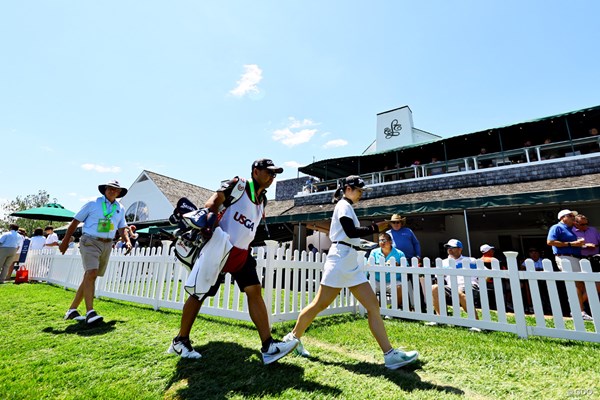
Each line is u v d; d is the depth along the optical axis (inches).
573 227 205.8
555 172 377.7
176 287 192.4
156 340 121.0
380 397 75.3
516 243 486.3
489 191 376.5
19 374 84.5
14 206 1294.3
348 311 196.2
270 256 162.1
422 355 110.1
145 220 868.0
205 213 94.8
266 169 108.3
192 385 80.4
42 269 349.7
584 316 189.9
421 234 519.8
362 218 477.1
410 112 757.3
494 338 137.0
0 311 175.2
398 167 560.7
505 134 476.7
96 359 98.7
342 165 636.1
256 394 75.5
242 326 151.3
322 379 86.2
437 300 177.6
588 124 437.1
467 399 75.1
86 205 158.9
